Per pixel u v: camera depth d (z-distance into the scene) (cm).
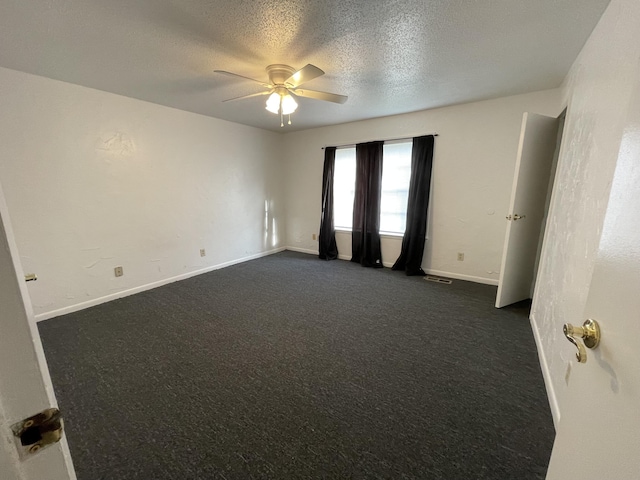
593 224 140
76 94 274
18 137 245
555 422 149
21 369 38
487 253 359
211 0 150
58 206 272
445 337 235
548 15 164
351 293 331
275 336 237
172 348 220
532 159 266
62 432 41
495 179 341
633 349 53
